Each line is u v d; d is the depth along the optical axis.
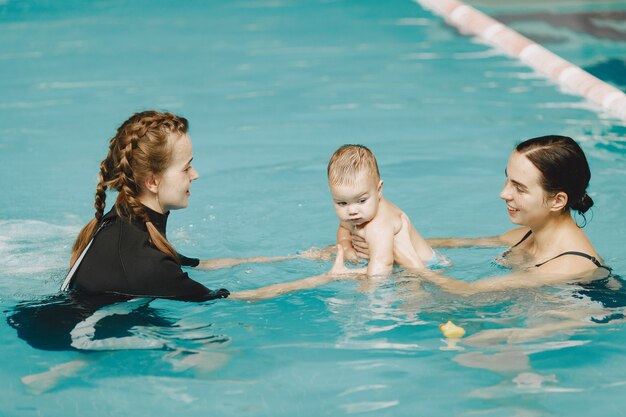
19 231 5.02
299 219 5.21
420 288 4.12
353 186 4.20
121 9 11.87
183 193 3.98
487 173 5.93
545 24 10.26
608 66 8.38
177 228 5.10
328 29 10.53
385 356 3.57
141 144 3.84
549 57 8.76
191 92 8.09
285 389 3.34
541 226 4.22
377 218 4.34
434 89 8.10
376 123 7.11
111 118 7.34
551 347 3.59
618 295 3.98
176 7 11.94
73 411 3.22
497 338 3.68
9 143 6.74
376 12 11.43
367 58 9.21
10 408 3.24
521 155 4.03
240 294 4.09
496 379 3.37
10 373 3.48
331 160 4.33
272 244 4.88
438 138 6.71
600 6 11.17
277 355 3.60
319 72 8.70
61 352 3.62
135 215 3.93
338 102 7.73
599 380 3.35
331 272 4.25
